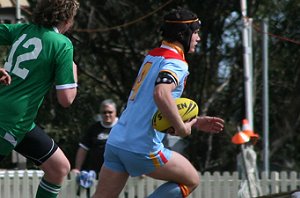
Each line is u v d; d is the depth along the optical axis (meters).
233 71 60.09
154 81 17.38
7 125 18.47
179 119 16.69
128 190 32.16
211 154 59.72
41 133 19.69
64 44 18.66
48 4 18.75
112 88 61.09
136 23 57.84
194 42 17.91
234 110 60.78
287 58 62.03
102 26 58.34
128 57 60.09
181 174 17.83
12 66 18.70
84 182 30.30
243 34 39.62
